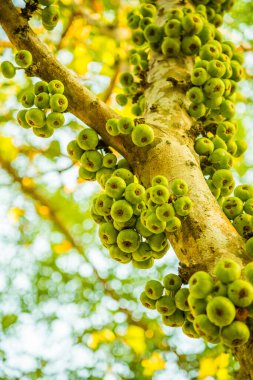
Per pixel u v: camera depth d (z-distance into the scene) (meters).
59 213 10.35
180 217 3.22
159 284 3.32
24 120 3.85
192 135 4.05
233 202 3.53
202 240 3.05
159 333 9.12
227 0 6.34
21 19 3.93
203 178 3.54
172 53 4.96
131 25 5.92
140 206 3.53
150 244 3.53
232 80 5.14
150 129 3.60
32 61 3.88
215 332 2.58
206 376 8.11
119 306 9.51
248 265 2.64
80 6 8.52
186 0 5.91
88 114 3.86
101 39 8.82
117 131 3.73
